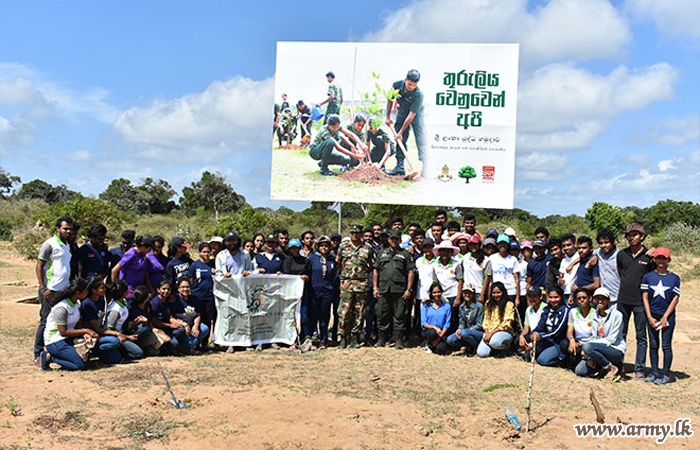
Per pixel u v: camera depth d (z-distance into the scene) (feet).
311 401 20.49
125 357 26.91
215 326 30.68
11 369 24.45
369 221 71.31
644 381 25.84
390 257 31.55
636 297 26.40
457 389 23.43
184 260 30.53
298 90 47.24
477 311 30.25
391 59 45.91
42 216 100.12
